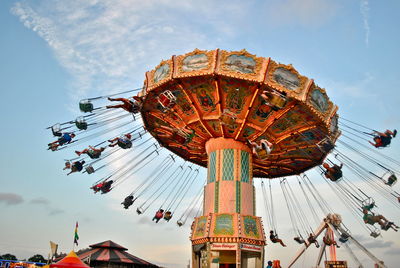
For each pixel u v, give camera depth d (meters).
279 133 20.08
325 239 25.06
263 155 22.28
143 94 19.39
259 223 18.41
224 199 18.81
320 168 23.61
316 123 18.78
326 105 17.98
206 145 21.30
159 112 20.42
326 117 18.16
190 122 20.27
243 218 18.02
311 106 17.16
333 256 27.70
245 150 20.33
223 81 17.27
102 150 18.78
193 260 18.45
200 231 18.17
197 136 21.48
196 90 18.28
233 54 16.70
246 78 16.59
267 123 19.14
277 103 16.59
